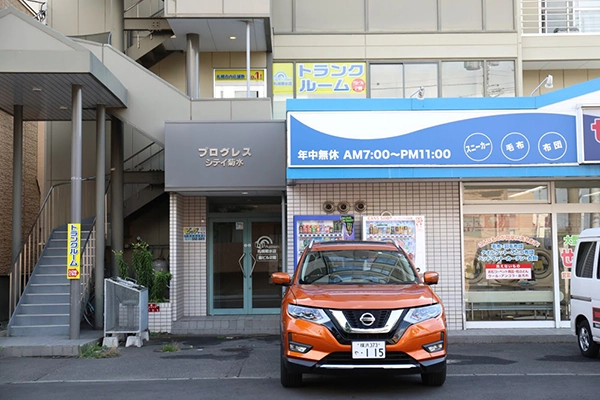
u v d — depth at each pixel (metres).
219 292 14.06
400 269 8.42
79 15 15.73
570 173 11.35
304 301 7.18
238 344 11.30
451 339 11.43
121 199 13.98
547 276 12.57
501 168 11.38
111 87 11.73
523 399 7.00
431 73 15.51
